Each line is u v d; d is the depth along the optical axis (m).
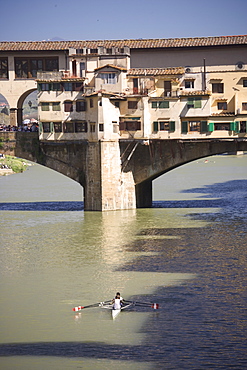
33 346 56.06
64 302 66.12
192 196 135.75
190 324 59.47
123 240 90.69
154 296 66.81
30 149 117.12
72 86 113.06
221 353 53.72
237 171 198.38
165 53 118.19
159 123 111.38
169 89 112.00
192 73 111.06
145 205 120.25
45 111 114.06
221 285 69.44
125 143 112.44
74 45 120.25
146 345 55.62
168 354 53.88
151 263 78.62
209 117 110.06
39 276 74.62
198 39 118.06
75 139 113.50
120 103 110.81
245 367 51.38
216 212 111.75
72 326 60.12
